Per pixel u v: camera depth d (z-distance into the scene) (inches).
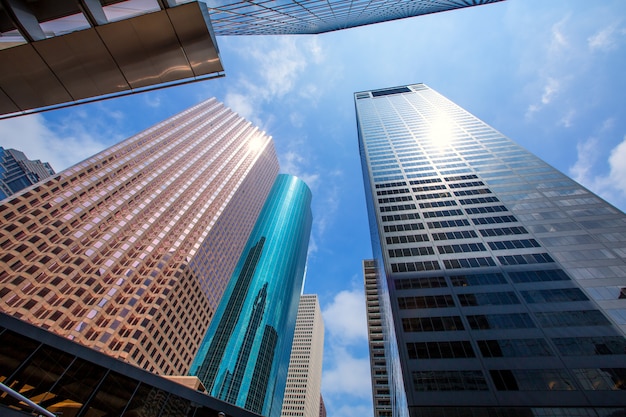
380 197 2819.9
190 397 935.7
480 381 1338.6
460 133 3843.5
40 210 2989.7
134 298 2965.1
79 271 2847.0
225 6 584.1
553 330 1496.1
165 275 3412.9
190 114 6323.8
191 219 4328.3
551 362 1368.1
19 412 618.5
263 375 5620.1
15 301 2383.1
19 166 7032.5
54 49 393.7
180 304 3398.1
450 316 1648.6
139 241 3501.5
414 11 1780.3
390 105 5280.5
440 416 1244.5
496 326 1561.3
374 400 3348.9
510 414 1226.0
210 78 522.9
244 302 6550.2
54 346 749.9
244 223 6013.8
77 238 3031.5
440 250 2112.5
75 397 728.3
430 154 3452.3
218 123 7007.9
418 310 1711.4
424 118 4468.5
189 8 404.5
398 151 3622.0
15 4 342.3
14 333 708.0
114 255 3181.6
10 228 2711.6
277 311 6988.2
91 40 404.8
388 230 2388.0
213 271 4303.6
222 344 5689.0
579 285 1689.2
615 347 1376.7
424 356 1477.6
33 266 2625.5
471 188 2723.9
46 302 2508.6
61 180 3351.4
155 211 3986.2
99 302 2768.2
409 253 2129.7
